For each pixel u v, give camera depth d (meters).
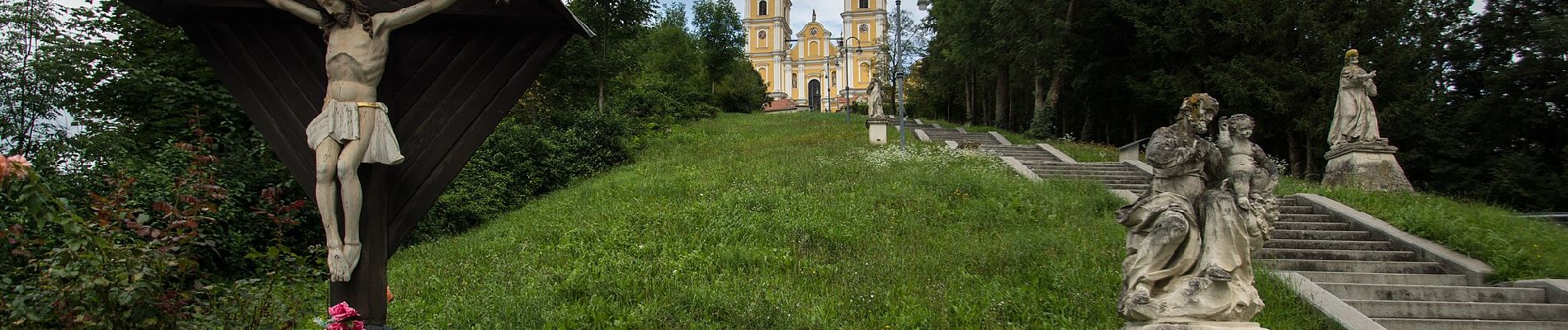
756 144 29.30
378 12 5.95
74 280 6.04
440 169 6.08
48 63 12.36
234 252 12.95
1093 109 38.47
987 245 13.07
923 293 10.80
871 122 28.38
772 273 11.98
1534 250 12.32
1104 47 34.53
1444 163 26.95
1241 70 27.55
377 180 5.90
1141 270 7.17
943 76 51.31
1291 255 12.80
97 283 5.94
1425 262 12.65
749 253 12.62
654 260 12.60
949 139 32.81
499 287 11.30
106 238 6.37
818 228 14.16
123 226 8.08
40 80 12.44
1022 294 10.68
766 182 19.05
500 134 24.08
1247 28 27.64
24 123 12.41
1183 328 6.88
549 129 26.88
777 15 103.69
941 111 64.81
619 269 11.93
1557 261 11.95
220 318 6.68
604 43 31.94
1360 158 18.78
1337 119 19.62
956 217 15.59
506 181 21.69
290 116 6.03
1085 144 30.55
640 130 32.62
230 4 5.84
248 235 13.26
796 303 10.40
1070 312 10.03
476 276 12.22
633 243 13.68
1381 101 27.44
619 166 25.70
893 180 18.47
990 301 10.33
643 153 28.50
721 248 13.00
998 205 16.11
